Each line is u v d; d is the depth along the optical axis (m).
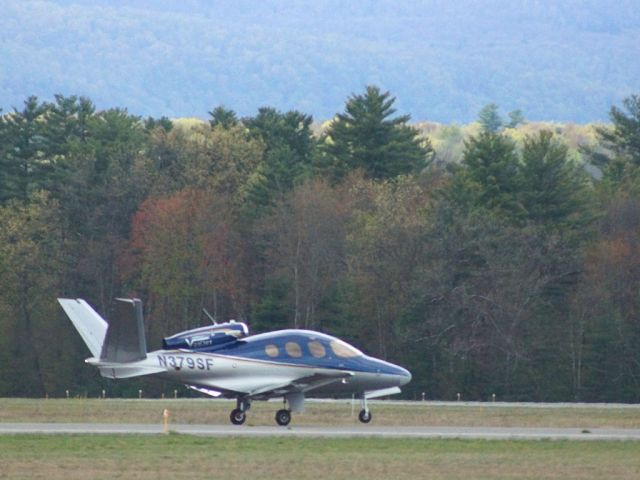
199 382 156.25
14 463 119.19
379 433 148.00
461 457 127.00
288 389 159.12
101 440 136.00
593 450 134.00
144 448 130.38
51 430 146.38
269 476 113.62
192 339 156.88
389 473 116.19
